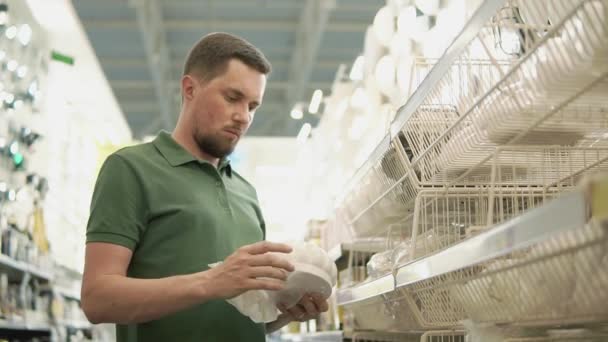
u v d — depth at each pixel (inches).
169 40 441.1
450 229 96.3
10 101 223.0
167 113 497.7
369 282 102.3
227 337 84.0
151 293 72.7
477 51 83.0
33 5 257.8
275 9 395.2
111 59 455.5
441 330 91.2
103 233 79.4
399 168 104.2
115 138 416.2
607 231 44.3
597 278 49.4
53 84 305.0
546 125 71.7
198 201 85.4
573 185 83.2
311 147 328.2
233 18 408.5
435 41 131.6
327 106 279.7
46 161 277.7
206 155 89.9
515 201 86.8
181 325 82.0
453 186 93.2
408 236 126.3
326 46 440.8
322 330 205.9
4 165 223.1
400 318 110.4
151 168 84.9
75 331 292.5
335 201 160.6
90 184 351.6
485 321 69.6
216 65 85.6
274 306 82.9
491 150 82.8
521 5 69.2
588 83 61.2
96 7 376.5
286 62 475.2
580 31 56.3
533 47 61.7
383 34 175.2
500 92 70.2
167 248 83.0
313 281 80.7
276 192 394.3
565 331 65.7
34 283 229.9
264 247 73.6
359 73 215.9
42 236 241.6
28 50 259.9
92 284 76.4
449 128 80.1
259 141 395.9
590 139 77.5
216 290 71.9
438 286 80.5
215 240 85.0
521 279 60.1
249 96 85.8
